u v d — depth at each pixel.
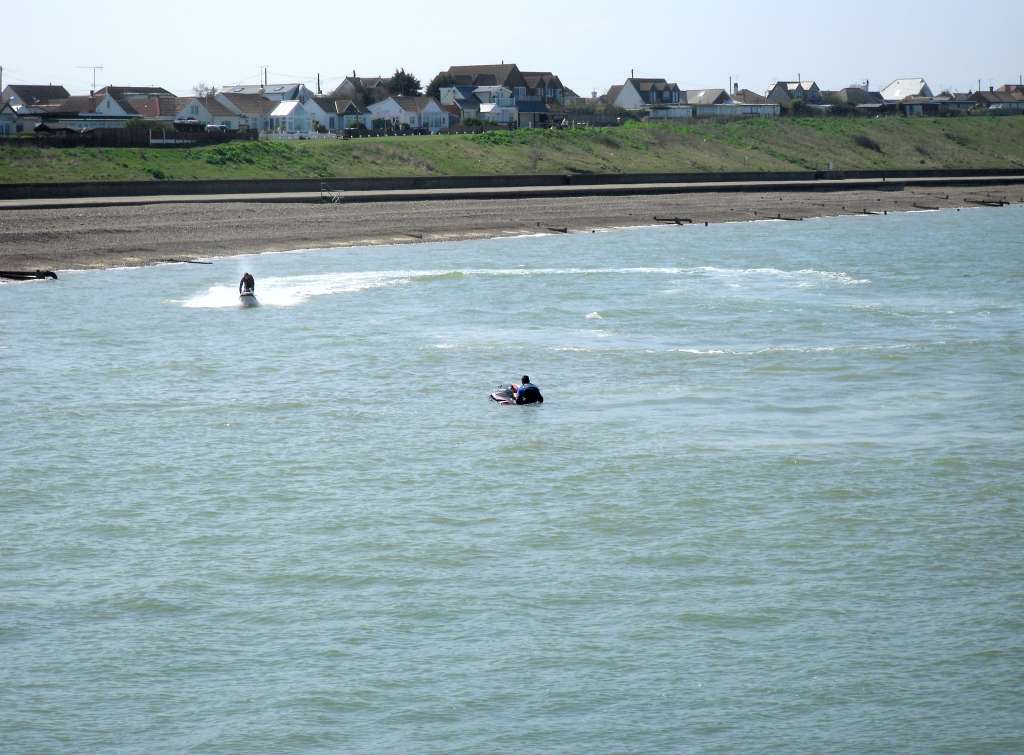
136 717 75.25
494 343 182.12
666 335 189.88
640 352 176.50
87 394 150.50
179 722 74.75
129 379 158.25
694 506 110.69
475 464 123.31
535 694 77.94
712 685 78.94
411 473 120.44
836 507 110.44
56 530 104.50
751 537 103.25
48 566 96.81
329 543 101.88
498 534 103.94
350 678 79.81
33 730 73.62
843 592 92.25
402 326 195.25
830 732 73.56
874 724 74.38
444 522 106.88
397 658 82.44
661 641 84.62
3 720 74.62
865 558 98.75
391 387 155.25
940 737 72.94
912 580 94.38
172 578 94.69
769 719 75.00
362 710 76.25
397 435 133.50
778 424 138.75
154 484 116.69
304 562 97.81
